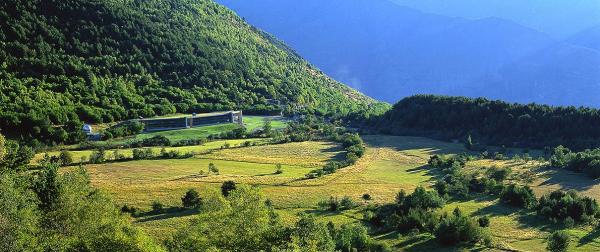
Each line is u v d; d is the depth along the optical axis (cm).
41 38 18662
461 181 11575
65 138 14438
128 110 17525
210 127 18150
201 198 9381
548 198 10175
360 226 8062
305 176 12356
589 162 12900
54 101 15912
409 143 17812
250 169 12925
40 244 3872
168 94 19862
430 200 9812
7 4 19012
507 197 10388
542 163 14188
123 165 12300
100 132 15438
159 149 14338
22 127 14112
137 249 4209
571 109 17900
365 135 19275
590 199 9750
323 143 17088
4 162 8769
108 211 5269
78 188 5597
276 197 10362
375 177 12700
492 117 18638
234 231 4347
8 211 3878
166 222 8306
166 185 10731
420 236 8388
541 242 8169
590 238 8350
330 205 9869
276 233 4562
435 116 19862
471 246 7962
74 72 18250
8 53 17475
